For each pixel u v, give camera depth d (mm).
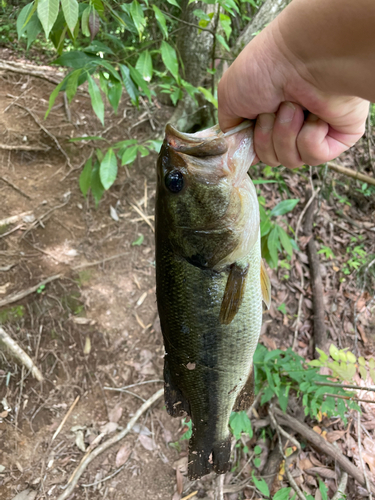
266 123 244
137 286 766
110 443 580
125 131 892
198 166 275
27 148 798
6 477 524
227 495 551
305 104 219
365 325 831
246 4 855
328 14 179
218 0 488
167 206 291
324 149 243
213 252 295
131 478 562
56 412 601
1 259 672
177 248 300
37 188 776
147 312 743
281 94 221
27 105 859
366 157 1084
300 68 202
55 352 646
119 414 620
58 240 747
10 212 726
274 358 591
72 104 894
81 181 565
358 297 871
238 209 286
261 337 749
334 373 517
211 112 827
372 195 1049
